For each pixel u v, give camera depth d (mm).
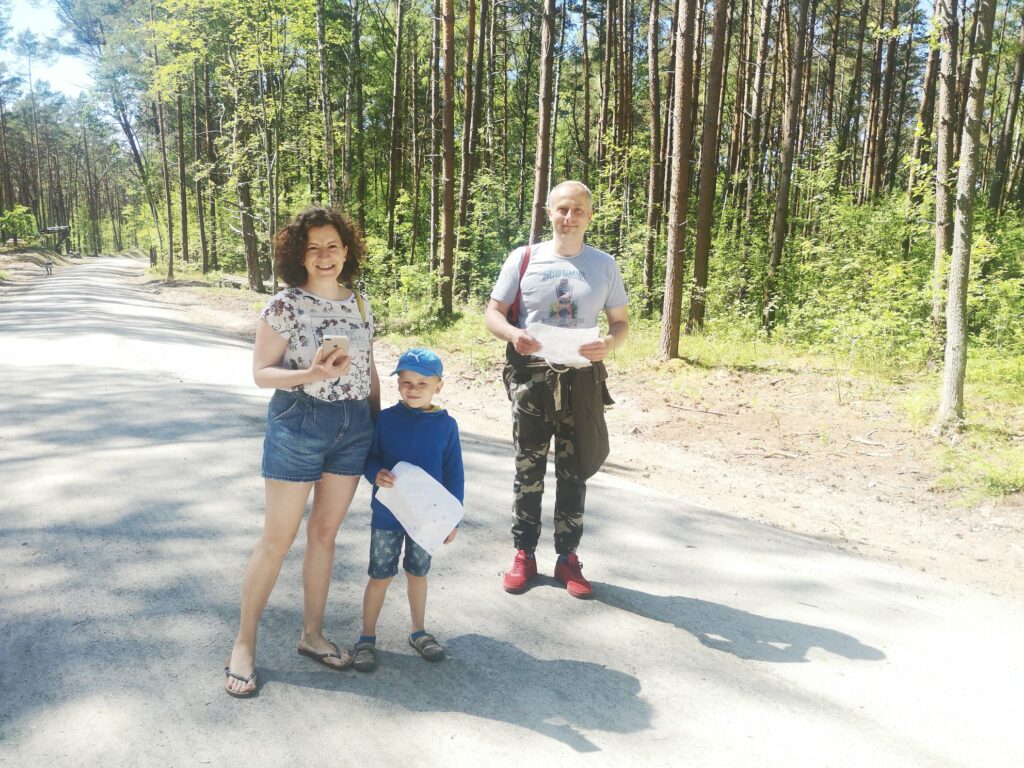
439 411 2928
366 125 36156
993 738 2689
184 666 2768
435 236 18891
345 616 3279
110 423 6281
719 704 2797
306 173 32719
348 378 2672
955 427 7484
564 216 3377
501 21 28469
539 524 3734
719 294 15312
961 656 3338
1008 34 22812
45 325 13922
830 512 5820
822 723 2717
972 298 10211
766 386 9852
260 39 21703
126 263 63281
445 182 16547
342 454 2707
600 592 3775
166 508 4398
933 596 4082
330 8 27438
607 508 5203
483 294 20891
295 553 3900
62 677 2633
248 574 2658
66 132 74500
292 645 2979
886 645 3400
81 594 3266
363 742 2412
